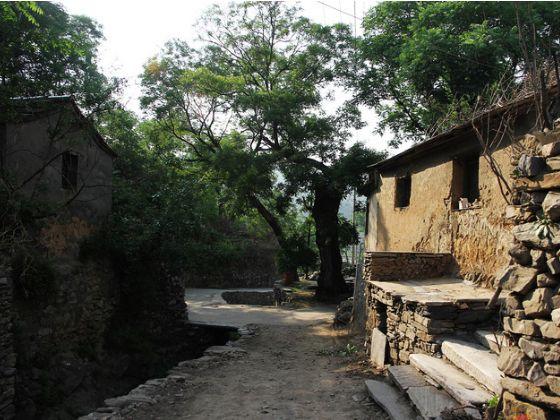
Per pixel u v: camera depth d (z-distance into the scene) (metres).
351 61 19.83
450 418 3.81
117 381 10.87
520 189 3.38
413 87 15.45
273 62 21.67
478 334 5.61
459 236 8.93
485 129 7.65
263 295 24.42
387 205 12.99
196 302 20.17
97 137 11.72
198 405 5.68
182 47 20.33
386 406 4.80
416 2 17.00
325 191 19.12
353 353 8.85
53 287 9.28
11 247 8.27
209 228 15.07
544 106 3.96
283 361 8.59
